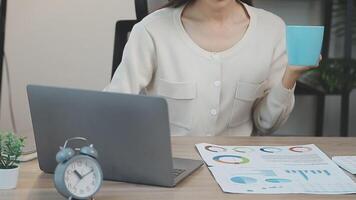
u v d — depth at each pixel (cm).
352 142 149
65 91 104
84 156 97
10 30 302
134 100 98
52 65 309
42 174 114
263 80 175
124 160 105
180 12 178
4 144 104
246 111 176
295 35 131
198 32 175
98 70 311
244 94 172
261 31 177
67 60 309
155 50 173
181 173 112
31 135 139
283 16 313
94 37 307
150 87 179
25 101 310
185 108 171
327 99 324
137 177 106
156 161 103
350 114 323
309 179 111
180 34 173
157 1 196
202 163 121
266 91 179
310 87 285
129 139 103
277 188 105
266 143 144
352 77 281
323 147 142
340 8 299
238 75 171
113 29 306
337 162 124
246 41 174
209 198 99
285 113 168
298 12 314
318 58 133
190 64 170
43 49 307
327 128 324
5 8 258
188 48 171
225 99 171
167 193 102
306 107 323
